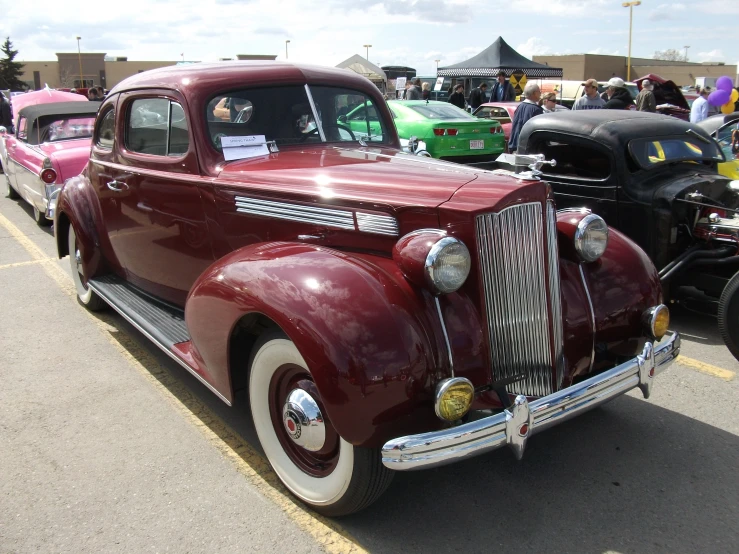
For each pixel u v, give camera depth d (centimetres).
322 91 413
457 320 262
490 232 261
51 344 481
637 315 319
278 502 294
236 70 392
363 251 295
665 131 545
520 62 2028
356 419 239
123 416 373
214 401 392
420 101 1244
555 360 289
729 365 436
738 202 541
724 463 321
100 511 288
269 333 277
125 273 479
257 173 343
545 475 314
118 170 442
